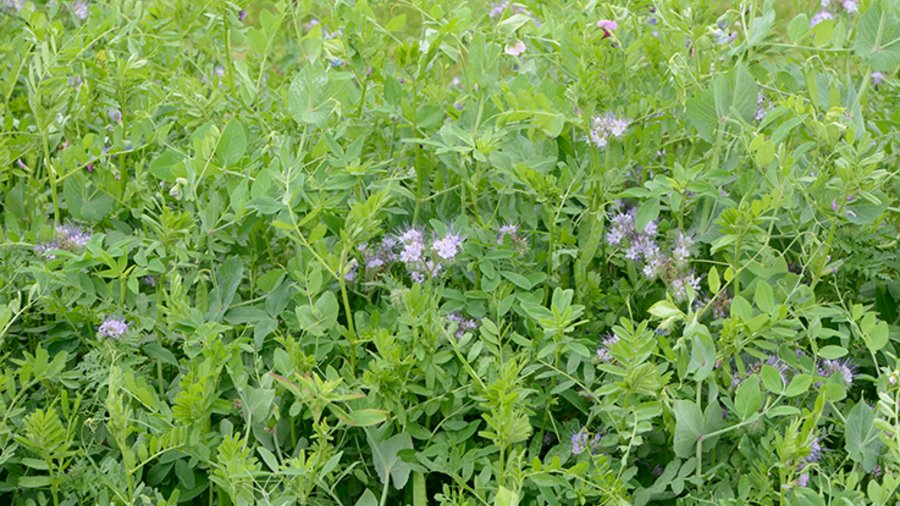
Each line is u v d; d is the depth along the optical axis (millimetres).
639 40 1271
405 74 1248
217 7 1368
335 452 1029
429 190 1246
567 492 979
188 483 1042
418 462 1025
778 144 1146
